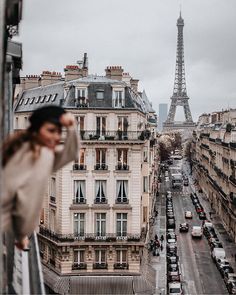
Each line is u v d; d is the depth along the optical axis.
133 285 55.50
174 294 56.84
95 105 56.69
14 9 5.99
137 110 56.62
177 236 94.12
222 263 71.06
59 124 4.39
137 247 56.38
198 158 187.38
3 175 4.12
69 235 55.97
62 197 56.00
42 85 68.50
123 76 70.00
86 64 71.69
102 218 56.50
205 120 198.25
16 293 7.45
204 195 151.75
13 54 9.25
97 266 56.31
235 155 93.44
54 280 55.91
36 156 4.18
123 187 56.53
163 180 190.00
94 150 55.97
